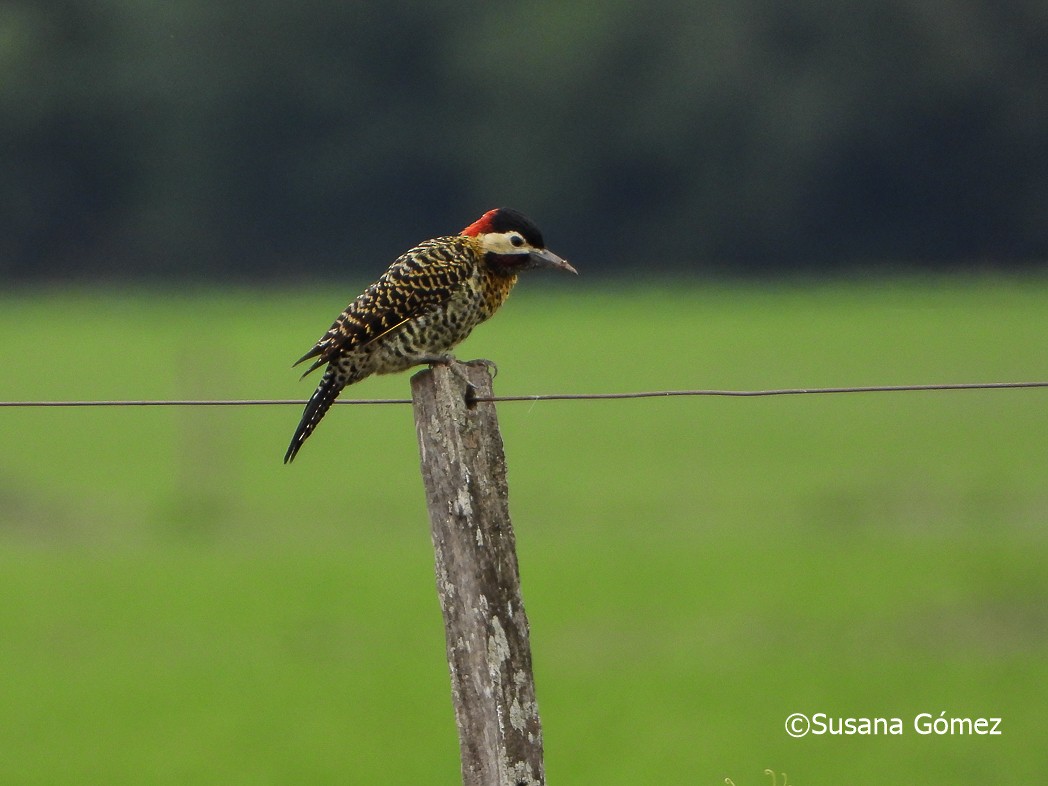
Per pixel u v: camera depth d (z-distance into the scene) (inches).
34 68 2874.0
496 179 2965.1
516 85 2935.5
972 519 914.7
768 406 1451.8
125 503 1018.1
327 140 2972.4
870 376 1584.6
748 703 562.6
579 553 841.5
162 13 2930.6
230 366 1669.5
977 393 1469.0
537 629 683.4
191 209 2950.3
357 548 871.1
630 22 2933.1
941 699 559.8
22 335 2069.4
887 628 669.3
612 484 1076.5
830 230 2977.4
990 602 705.6
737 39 2957.7
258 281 2923.2
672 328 2090.3
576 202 2987.2
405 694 593.0
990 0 2928.2
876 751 504.7
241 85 2915.8
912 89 2906.0
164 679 624.7
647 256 2999.5
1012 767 487.8
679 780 476.7
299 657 649.6
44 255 2940.5
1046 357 1678.2
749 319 2177.7
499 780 258.5
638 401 1486.2
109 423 1385.3
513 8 3011.8
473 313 368.8
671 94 2928.2
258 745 539.2
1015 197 2935.5
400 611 721.6
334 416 1432.1
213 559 852.0
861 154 2933.1
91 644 678.5
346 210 2989.7
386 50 2957.7
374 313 353.1
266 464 1167.0
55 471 1142.3
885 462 1130.7
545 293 2714.1
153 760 524.7
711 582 760.3
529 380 1615.4
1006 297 2411.4
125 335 2036.2
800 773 492.7
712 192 2952.8
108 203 2957.7
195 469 1130.0
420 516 967.6
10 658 660.7
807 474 1093.8
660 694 576.1
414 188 2997.0
